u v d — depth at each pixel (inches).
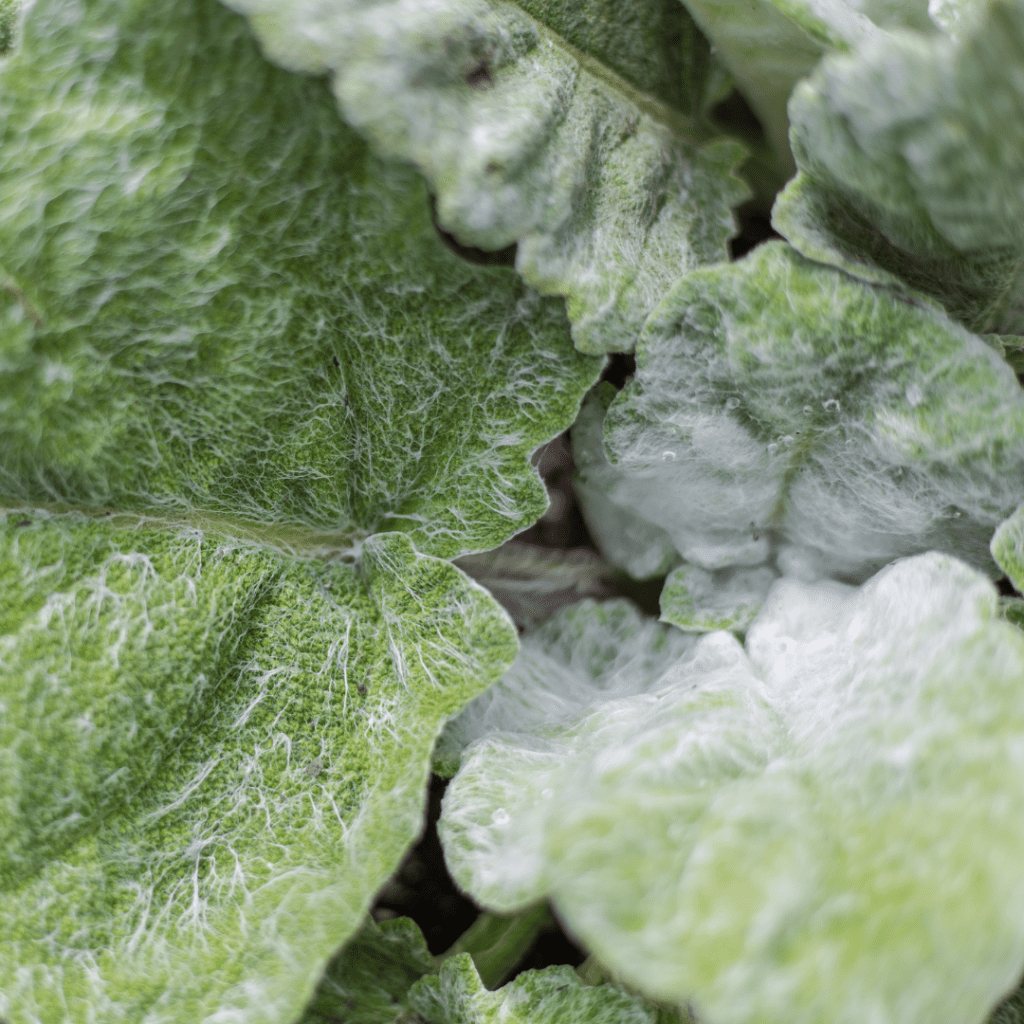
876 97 21.0
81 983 21.8
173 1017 21.6
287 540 22.7
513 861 21.1
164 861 22.1
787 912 20.2
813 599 23.1
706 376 22.2
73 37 21.2
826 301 21.7
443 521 22.7
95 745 22.0
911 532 22.5
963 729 20.5
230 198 21.6
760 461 22.7
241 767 22.3
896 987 20.0
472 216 21.4
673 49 22.9
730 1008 20.0
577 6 22.4
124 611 22.2
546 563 24.2
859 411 22.0
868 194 21.5
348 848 21.8
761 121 23.7
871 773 20.7
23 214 21.4
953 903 20.1
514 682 23.4
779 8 21.4
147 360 21.9
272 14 21.0
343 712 22.4
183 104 21.3
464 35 21.4
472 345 22.3
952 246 21.7
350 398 22.5
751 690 22.2
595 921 20.2
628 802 20.5
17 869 21.9
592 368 22.3
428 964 23.0
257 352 22.1
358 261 21.9
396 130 21.2
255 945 21.7
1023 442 21.5
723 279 21.8
